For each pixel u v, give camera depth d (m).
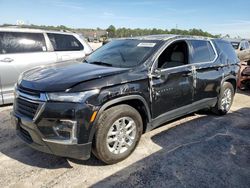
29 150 3.82
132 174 3.27
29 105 3.10
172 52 4.30
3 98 5.65
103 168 3.39
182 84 4.28
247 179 3.25
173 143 4.17
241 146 4.16
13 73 5.71
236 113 5.91
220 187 3.07
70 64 4.10
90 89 3.06
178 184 3.09
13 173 3.23
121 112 3.33
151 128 3.95
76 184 3.04
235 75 5.77
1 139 4.17
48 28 6.72
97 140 3.19
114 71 3.44
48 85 3.07
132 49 4.25
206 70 4.85
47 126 2.98
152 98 3.77
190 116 5.54
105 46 4.90
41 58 6.16
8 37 5.80
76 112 2.96
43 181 3.08
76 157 3.11
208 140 4.33
